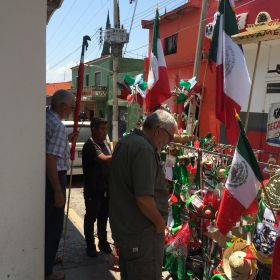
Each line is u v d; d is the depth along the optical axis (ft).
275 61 28.66
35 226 9.68
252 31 11.25
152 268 8.75
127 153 8.51
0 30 8.78
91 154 14.06
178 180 12.65
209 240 11.26
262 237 9.08
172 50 52.24
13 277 9.60
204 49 37.01
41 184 9.65
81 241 15.88
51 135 10.94
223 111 12.92
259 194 9.36
